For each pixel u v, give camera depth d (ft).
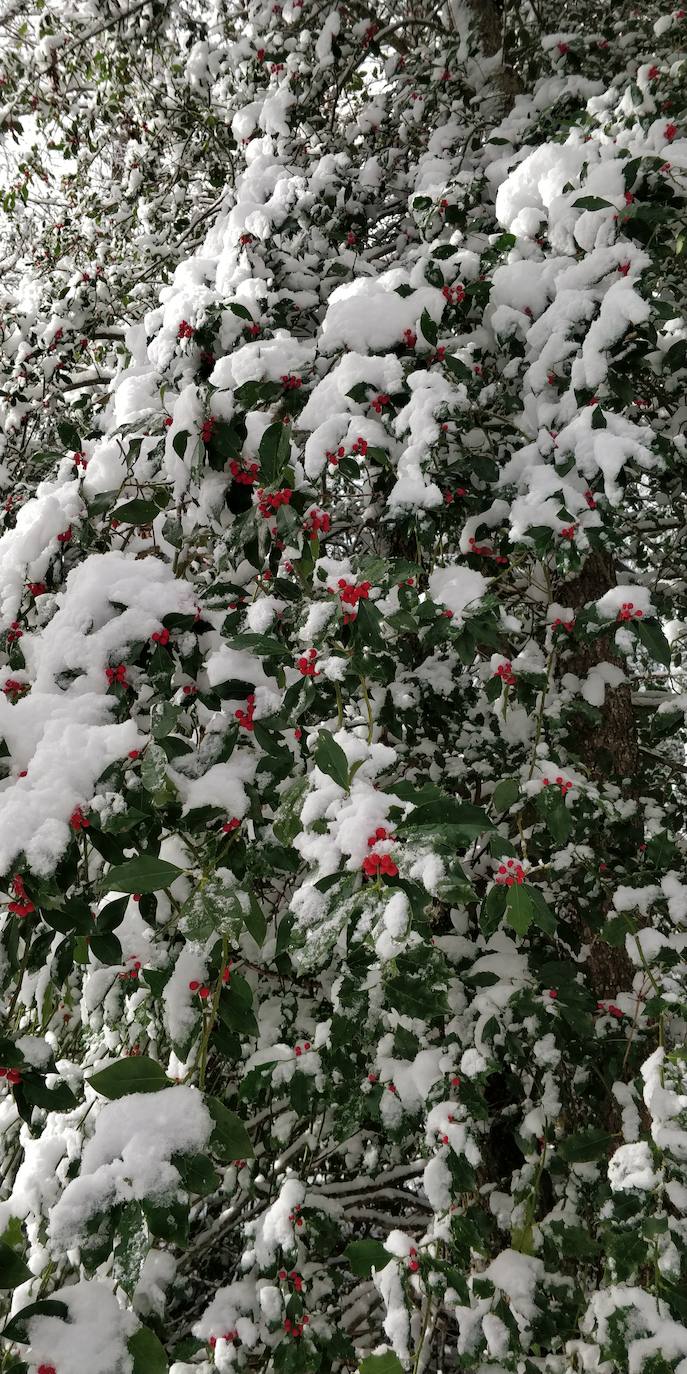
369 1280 9.23
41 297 13.14
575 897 7.48
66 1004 6.60
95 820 4.60
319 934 4.03
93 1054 7.16
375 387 6.66
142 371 8.54
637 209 6.63
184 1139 3.53
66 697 5.29
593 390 6.48
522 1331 5.87
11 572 6.38
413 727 7.66
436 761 8.44
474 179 9.11
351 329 7.14
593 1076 7.04
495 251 7.48
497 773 8.10
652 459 5.84
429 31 13.88
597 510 6.12
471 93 12.02
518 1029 6.64
